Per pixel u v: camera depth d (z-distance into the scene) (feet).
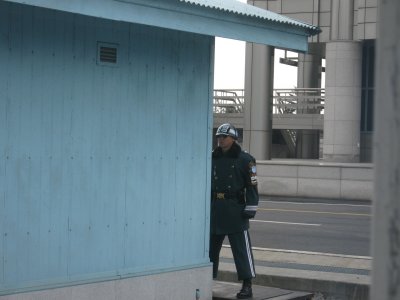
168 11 21.62
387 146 7.71
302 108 159.74
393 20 7.72
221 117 159.74
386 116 7.73
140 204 23.77
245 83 125.90
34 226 20.86
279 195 81.35
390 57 7.73
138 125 23.66
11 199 20.36
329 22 120.57
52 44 21.25
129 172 23.41
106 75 22.70
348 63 118.01
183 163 25.14
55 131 21.36
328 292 29.91
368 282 29.50
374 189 7.79
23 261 20.62
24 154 20.65
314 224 56.90
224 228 27.12
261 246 45.42
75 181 21.89
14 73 20.40
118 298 23.02
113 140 22.93
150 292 24.02
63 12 21.45
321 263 35.27
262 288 29.71
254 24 24.85
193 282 25.48
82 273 22.11
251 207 26.94
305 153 171.53
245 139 126.21
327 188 79.56
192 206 25.52
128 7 20.39
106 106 22.70
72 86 21.77
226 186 27.04
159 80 24.30
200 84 25.66
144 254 23.94
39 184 20.99
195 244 25.67
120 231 23.20
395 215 7.60
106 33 22.65
